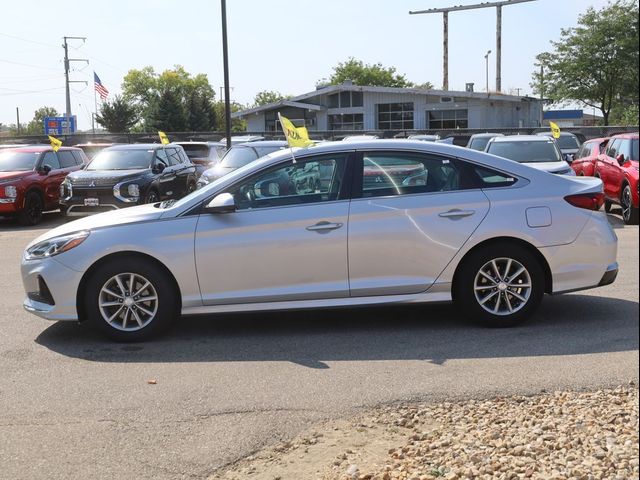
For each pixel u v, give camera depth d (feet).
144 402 15.52
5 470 12.44
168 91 227.40
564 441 12.23
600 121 204.03
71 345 20.11
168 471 12.31
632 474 10.71
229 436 13.66
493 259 20.48
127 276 20.12
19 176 52.90
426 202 20.33
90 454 13.01
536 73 159.33
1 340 20.72
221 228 19.97
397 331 20.75
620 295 24.68
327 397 15.52
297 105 168.86
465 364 17.52
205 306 20.18
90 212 50.70
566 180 21.21
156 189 53.47
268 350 19.22
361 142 20.86
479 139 64.03
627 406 14.01
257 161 20.99
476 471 11.18
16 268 33.58
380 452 12.62
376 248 20.15
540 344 19.06
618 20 144.97
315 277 20.18
